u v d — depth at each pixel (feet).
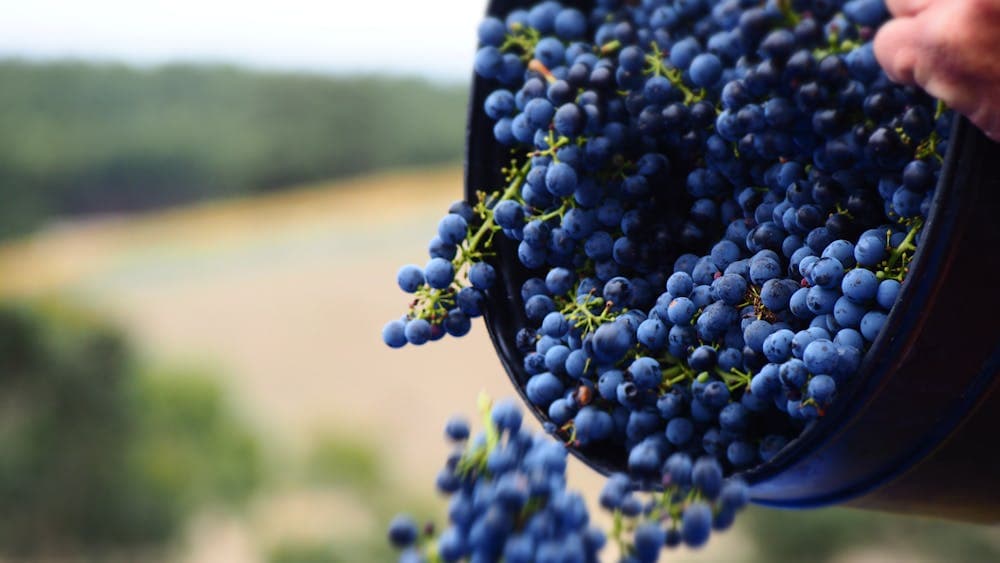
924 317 2.92
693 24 3.62
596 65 3.44
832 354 3.02
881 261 3.13
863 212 3.21
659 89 3.39
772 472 3.07
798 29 3.40
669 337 3.26
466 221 3.43
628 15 3.66
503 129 3.49
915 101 3.28
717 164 3.40
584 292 3.40
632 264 3.38
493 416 2.97
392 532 2.91
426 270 3.37
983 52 3.00
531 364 3.34
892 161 3.19
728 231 3.39
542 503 2.86
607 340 3.17
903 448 3.10
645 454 3.04
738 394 3.25
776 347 3.12
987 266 2.92
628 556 2.86
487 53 3.51
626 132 3.41
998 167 2.92
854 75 3.32
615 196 3.43
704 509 2.85
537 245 3.38
